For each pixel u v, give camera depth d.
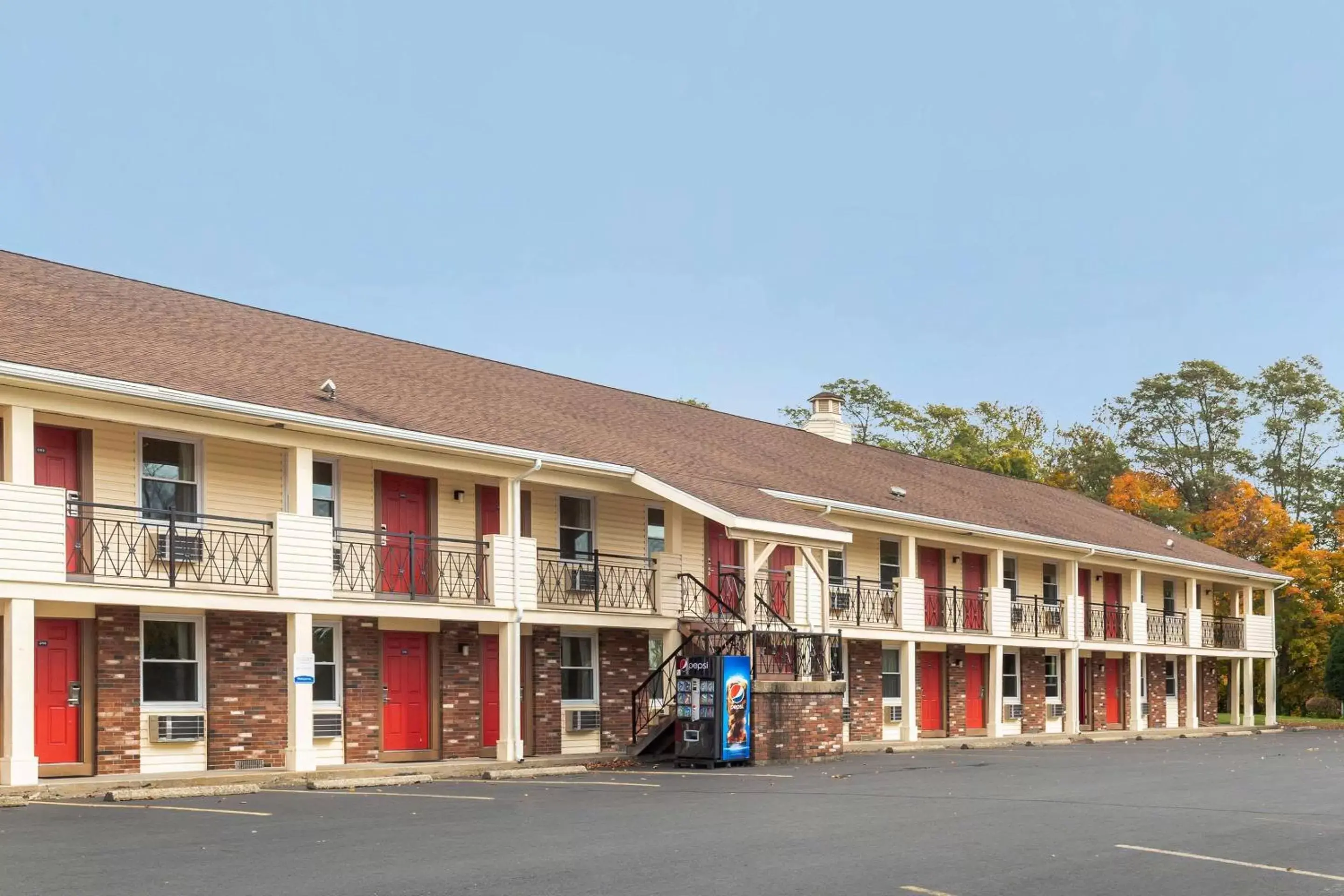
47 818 14.86
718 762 23.67
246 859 11.88
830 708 26.23
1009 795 18.95
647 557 28.22
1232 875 12.12
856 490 33.59
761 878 11.40
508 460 23.64
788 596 31.00
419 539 23.48
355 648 23.00
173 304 24.53
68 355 18.53
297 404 20.78
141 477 20.39
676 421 33.75
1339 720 55.09
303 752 20.56
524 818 15.28
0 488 17.38
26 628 17.53
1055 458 77.38
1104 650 41.00
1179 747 34.28
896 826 15.01
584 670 27.14
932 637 34.44
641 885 10.95
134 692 20.05
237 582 20.89
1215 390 80.44
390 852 12.38
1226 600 53.66
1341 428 78.88
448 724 24.25
